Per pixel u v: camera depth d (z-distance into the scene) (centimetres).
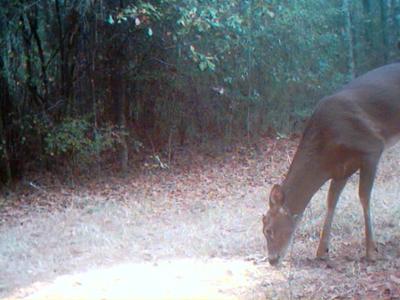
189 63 1345
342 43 1655
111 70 1340
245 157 1361
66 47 1305
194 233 830
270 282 607
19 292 647
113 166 1333
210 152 1401
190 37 1312
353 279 589
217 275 647
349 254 679
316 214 811
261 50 1455
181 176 1252
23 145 1291
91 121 1323
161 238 822
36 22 1285
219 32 1323
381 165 1122
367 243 652
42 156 1288
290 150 1386
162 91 1400
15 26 1248
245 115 1470
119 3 1253
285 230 635
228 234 816
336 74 1593
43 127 1256
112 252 775
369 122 659
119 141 1292
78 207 1052
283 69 1497
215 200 1044
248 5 1383
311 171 653
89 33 1300
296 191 649
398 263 631
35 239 860
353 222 780
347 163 661
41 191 1195
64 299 609
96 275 682
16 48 1271
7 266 742
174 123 1418
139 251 771
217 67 1388
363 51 1745
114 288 630
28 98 1295
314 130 661
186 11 1206
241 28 1373
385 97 673
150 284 634
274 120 1494
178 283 631
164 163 1340
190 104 1430
